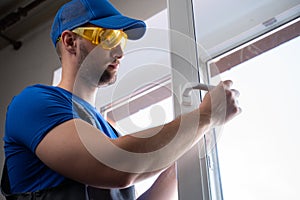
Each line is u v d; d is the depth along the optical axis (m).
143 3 1.64
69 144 0.67
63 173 0.69
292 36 1.09
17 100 0.80
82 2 0.95
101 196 0.76
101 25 0.86
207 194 0.76
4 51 2.37
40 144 0.70
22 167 0.78
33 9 2.16
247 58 1.11
